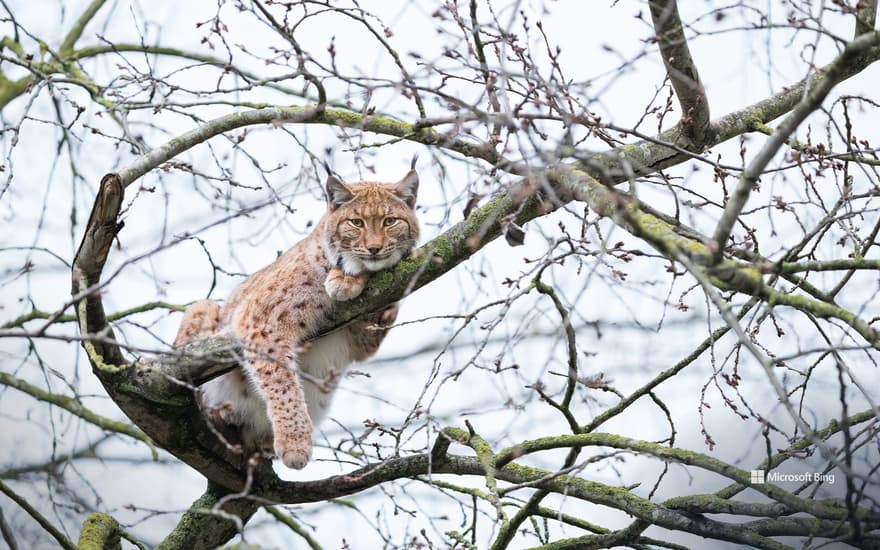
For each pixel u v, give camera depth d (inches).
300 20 376.8
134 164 394.3
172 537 455.5
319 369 483.5
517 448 392.8
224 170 467.2
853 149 374.3
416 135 411.8
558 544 418.6
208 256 512.4
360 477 391.5
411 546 413.1
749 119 447.5
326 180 472.7
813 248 382.3
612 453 355.9
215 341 414.0
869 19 413.4
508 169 348.2
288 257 486.0
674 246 295.7
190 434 433.1
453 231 407.2
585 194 339.6
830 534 351.3
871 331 297.9
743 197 295.9
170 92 400.8
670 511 385.1
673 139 435.2
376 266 457.7
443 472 417.1
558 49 360.8
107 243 385.1
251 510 460.8
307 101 486.9
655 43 354.6
